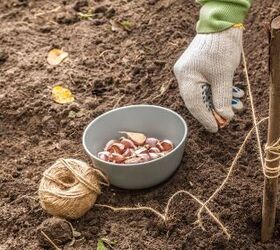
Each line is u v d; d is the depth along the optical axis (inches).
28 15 59.6
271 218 40.1
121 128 46.7
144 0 58.4
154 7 57.6
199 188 43.6
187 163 45.3
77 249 41.1
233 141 46.9
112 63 53.6
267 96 49.4
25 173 46.4
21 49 55.4
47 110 50.3
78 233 41.9
